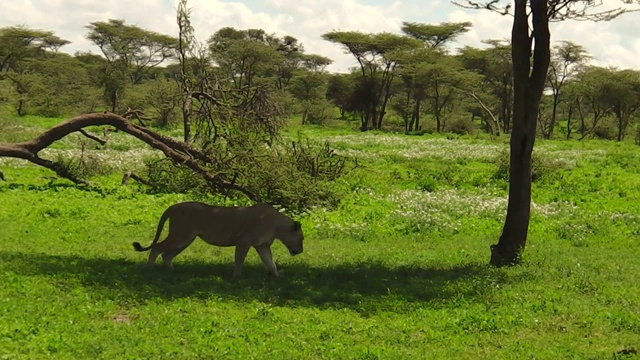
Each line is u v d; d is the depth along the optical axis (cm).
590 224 1952
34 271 1175
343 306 1102
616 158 3909
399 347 923
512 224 1440
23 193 2088
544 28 1405
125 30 7688
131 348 859
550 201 2458
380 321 1038
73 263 1266
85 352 837
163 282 1164
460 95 7931
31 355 813
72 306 1005
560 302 1137
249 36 8162
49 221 1716
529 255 1490
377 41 7200
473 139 5641
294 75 8388
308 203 1673
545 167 3033
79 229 1647
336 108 9912
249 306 1066
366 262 1417
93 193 2131
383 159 3603
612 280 1297
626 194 2648
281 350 881
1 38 6956
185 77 1878
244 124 1706
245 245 1246
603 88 6925
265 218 1260
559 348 926
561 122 10112
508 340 962
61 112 6506
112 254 1398
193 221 1248
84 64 7506
